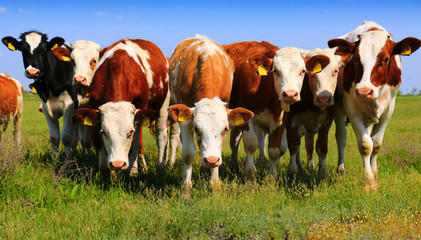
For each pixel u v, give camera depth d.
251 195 6.16
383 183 6.91
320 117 7.52
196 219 5.07
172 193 6.16
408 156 9.22
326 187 6.67
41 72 8.35
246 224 4.92
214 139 5.57
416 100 49.25
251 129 6.95
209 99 5.86
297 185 7.09
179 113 5.74
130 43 8.37
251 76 7.06
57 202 5.89
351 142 12.92
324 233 4.66
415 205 5.54
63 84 8.52
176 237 4.89
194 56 6.82
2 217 5.19
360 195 6.25
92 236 4.75
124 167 6.19
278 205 5.89
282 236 4.79
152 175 7.71
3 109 9.85
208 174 7.35
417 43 6.08
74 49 8.02
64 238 4.71
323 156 7.75
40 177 6.70
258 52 7.41
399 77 6.67
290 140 7.67
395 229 4.75
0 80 9.94
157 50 8.91
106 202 6.01
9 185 6.18
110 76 6.88
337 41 6.59
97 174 7.12
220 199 5.82
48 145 9.73
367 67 6.12
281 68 6.29
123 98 6.75
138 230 4.93
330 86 6.81
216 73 6.43
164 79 8.68
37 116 24.84
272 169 7.26
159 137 8.85
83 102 8.80
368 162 6.66
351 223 5.15
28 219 5.24
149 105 8.45
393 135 13.84
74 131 9.26
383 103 6.56
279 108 6.91
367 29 7.03
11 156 6.63
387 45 6.25
